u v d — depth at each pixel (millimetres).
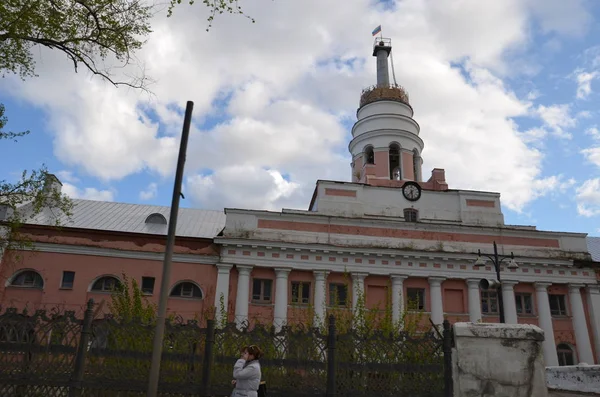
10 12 11648
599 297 27047
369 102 33469
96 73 13281
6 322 8727
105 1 12359
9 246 18797
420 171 32688
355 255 25500
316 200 28156
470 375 8859
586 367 15289
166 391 8617
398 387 8820
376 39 36531
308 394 8727
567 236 27812
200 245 25234
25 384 8438
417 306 24812
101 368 8656
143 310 13500
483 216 28125
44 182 16219
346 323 13445
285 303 24297
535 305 26562
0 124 13969
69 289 23594
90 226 26062
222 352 8969
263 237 25219
